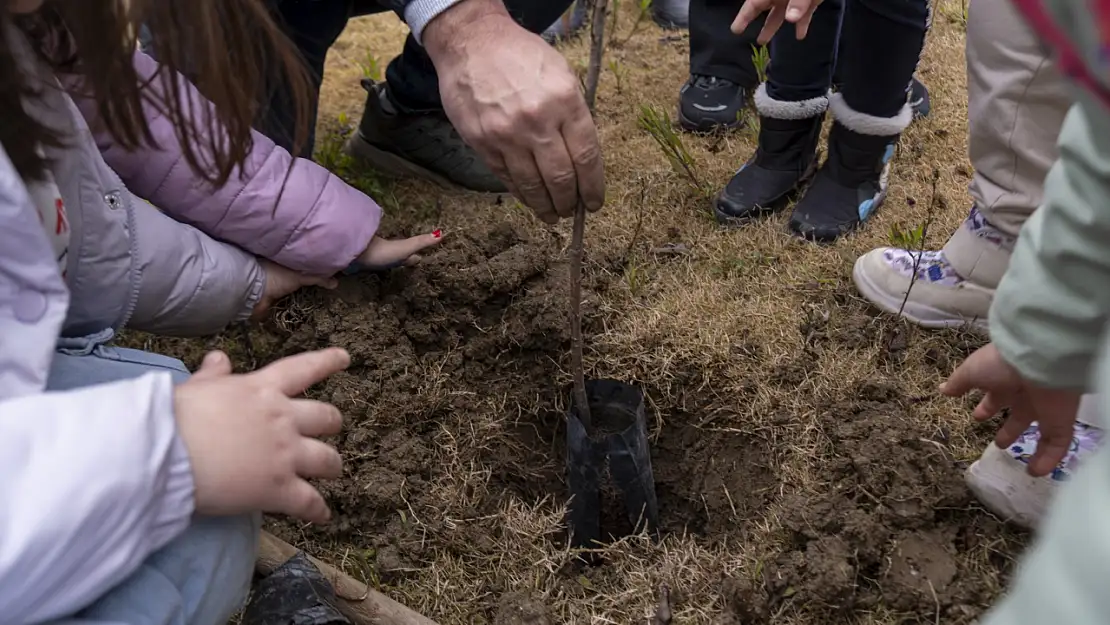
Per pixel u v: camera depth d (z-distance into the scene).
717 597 1.47
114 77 1.05
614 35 2.87
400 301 1.84
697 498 1.74
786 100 1.99
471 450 1.71
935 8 2.80
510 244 1.95
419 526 1.57
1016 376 1.15
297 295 1.84
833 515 1.47
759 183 2.10
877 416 1.61
